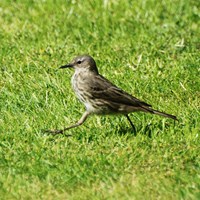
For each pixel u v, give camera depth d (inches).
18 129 535.8
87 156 498.9
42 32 728.3
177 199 447.2
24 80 623.8
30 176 475.8
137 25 743.7
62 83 614.2
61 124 545.0
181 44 698.2
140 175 475.5
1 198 451.8
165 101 588.1
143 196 450.6
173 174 475.8
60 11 778.8
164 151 506.3
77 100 584.7
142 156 498.3
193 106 574.6
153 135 526.0
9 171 479.2
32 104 577.6
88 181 466.0
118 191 454.9
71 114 560.7
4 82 623.5
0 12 786.2
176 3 788.6
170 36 717.9
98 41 709.3
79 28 741.3
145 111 514.0
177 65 656.4
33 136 527.2
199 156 500.7
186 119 550.0
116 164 486.9
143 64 658.2
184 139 522.6
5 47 689.6
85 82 527.2
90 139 523.5
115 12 772.6
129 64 656.4
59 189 460.1
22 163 491.2
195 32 733.9
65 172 477.1
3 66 654.5
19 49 689.0
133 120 551.2
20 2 808.3
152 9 776.3
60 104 577.9
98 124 546.6
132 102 518.0
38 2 803.4
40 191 458.6
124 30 732.0
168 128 540.1
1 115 562.6
